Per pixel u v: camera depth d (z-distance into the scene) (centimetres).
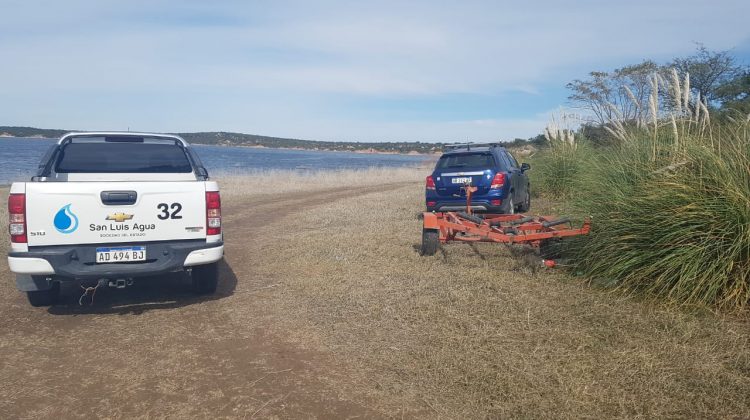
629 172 643
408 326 494
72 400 367
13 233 505
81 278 518
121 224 530
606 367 392
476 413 345
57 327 516
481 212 1007
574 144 1416
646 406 343
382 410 350
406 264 725
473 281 622
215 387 385
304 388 382
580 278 609
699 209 517
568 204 801
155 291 649
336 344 462
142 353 450
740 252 485
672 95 696
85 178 644
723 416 329
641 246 553
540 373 388
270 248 887
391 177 2983
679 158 581
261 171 3064
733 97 1656
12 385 390
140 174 660
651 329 452
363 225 1096
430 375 395
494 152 1034
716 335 430
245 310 565
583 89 1752
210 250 557
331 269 719
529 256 735
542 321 485
